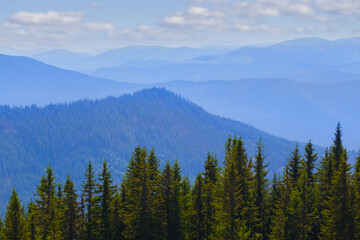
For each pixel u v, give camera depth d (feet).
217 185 254.88
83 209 249.14
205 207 248.32
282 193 244.22
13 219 236.84
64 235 245.04
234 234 211.00
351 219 207.31
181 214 244.22
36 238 248.52
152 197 236.43
